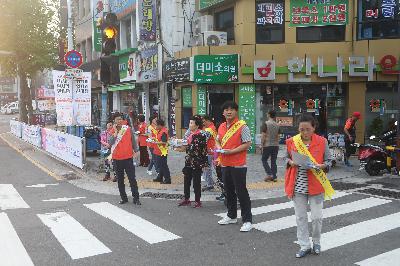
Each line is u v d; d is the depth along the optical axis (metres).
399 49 15.67
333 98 16.75
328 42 16.31
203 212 8.46
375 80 15.88
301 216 5.92
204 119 9.36
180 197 9.90
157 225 7.50
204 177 10.51
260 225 7.43
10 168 14.58
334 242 6.46
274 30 16.78
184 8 20.12
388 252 5.99
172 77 18.80
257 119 17.02
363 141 16.11
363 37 16.12
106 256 5.95
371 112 16.22
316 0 16.38
